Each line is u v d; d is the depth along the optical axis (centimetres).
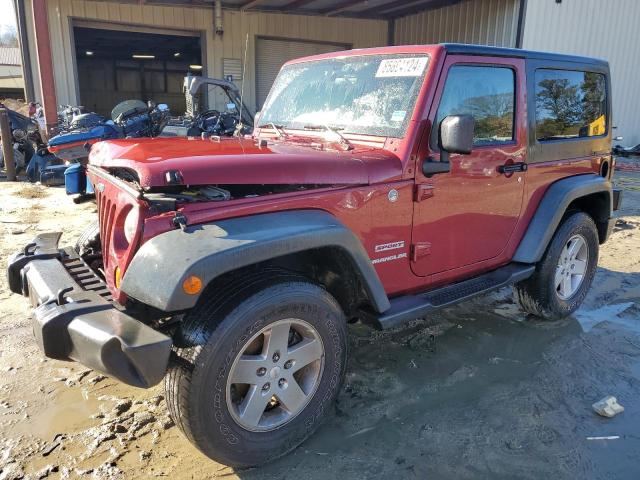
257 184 257
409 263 321
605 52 1414
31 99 1256
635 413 315
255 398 253
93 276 289
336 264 291
